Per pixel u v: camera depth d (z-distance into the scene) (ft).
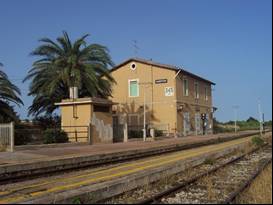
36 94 140.36
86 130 116.06
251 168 67.21
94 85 137.08
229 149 97.40
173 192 43.78
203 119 210.79
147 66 181.37
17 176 56.85
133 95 184.14
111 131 125.49
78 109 119.24
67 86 140.87
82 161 76.84
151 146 107.04
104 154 83.05
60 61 136.87
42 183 53.16
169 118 176.45
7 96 123.85
